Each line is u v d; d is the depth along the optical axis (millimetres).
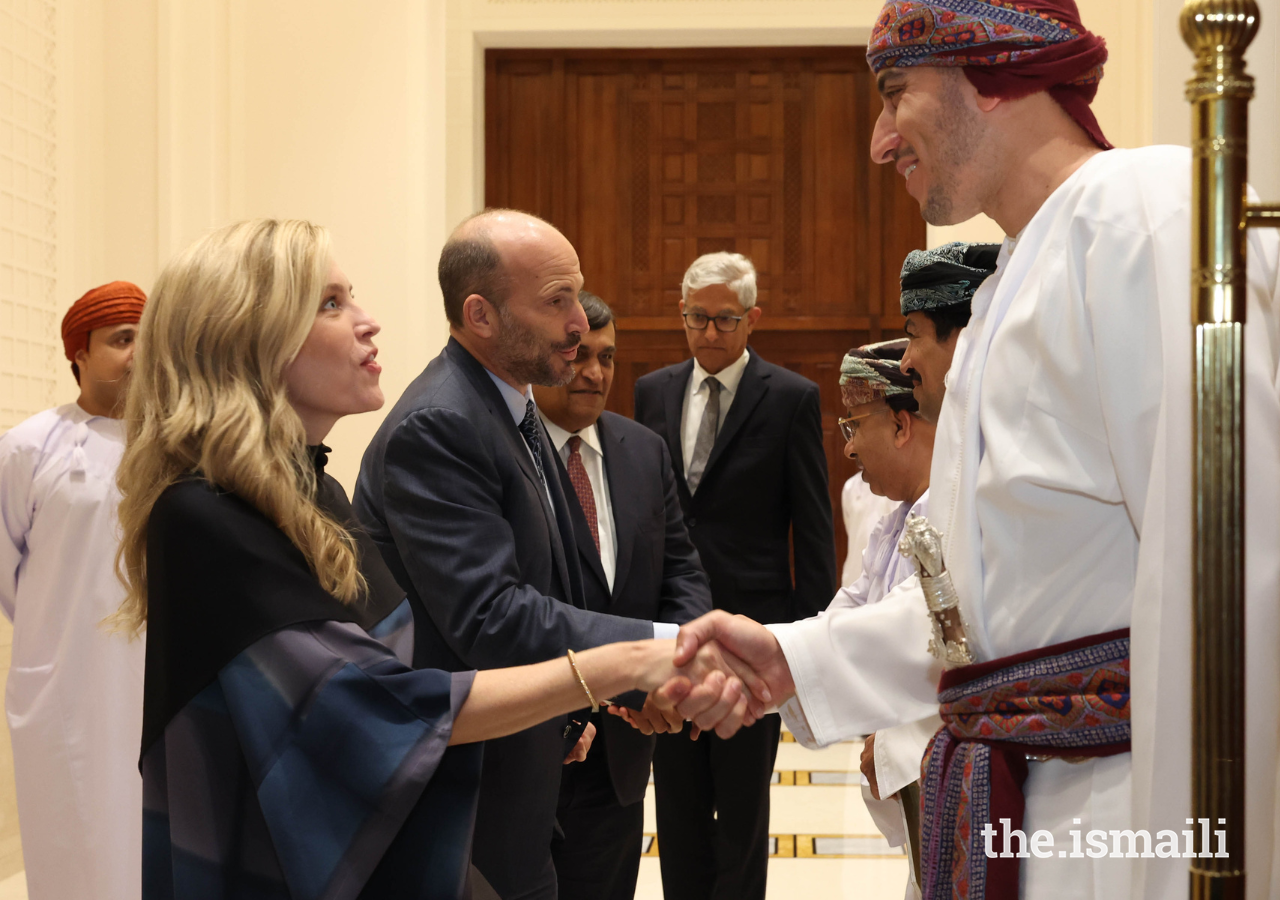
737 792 3197
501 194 6871
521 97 6863
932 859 1309
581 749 2270
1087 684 1227
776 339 6840
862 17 6484
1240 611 887
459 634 1937
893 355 2229
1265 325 1127
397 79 5242
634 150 6855
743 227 6836
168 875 1322
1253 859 1050
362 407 1555
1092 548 1241
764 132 6824
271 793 1275
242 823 1305
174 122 4945
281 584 1339
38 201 4438
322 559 1390
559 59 6828
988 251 1955
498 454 2090
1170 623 1088
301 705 1304
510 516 2105
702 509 3652
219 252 1479
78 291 4742
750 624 1593
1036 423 1263
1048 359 1251
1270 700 1052
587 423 2715
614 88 6855
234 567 1328
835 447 6789
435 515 1974
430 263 5535
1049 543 1260
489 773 1981
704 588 2891
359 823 1297
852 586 2342
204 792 1305
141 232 4918
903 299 2004
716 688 1553
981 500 1315
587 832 2545
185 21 5004
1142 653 1115
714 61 6820
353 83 5242
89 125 4844
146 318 1485
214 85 5074
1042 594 1269
